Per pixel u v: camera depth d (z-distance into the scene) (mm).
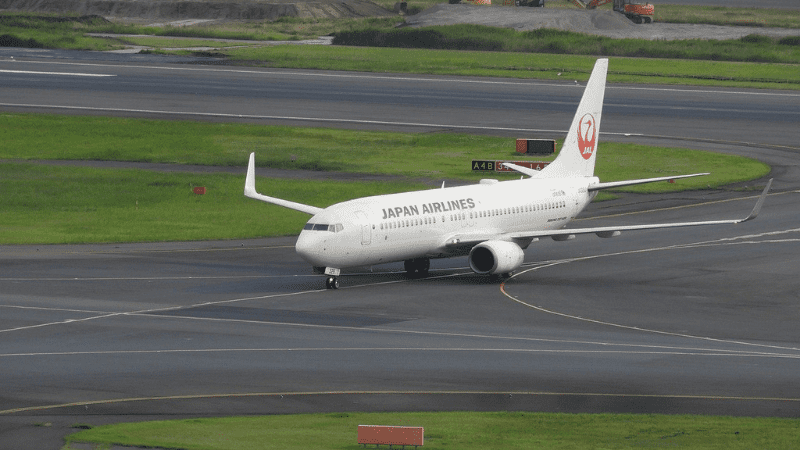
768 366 179000
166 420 143500
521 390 162875
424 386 164875
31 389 162250
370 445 129750
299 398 157750
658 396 159625
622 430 138375
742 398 158625
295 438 133000
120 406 152875
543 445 130625
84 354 184875
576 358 183625
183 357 183000
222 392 161000
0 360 180750
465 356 184375
